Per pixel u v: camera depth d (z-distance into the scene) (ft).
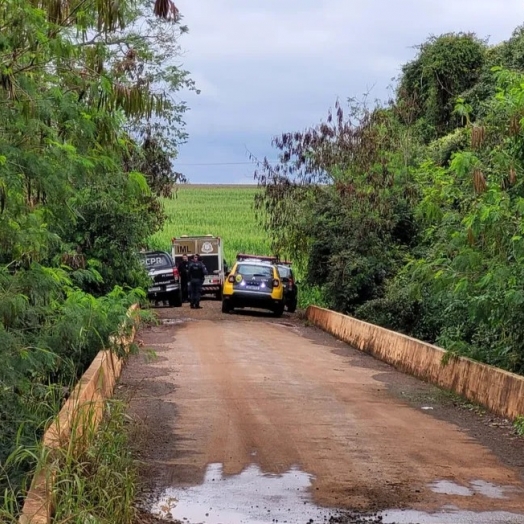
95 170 28.86
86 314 31.86
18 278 28.02
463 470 29.09
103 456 24.41
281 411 39.40
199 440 32.78
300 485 26.63
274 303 99.45
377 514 23.76
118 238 70.85
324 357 62.69
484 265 41.98
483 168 41.16
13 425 26.68
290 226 97.45
